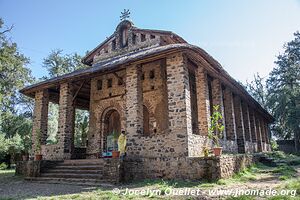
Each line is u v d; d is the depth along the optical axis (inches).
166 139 412.2
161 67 557.9
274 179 357.4
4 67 1003.9
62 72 1261.1
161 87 546.3
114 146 583.2
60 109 563.8
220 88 585.9
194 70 562.9
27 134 1091.3
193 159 361.1
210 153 412.5
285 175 391.2
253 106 854.5
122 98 583.8
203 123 490.3
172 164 378.3
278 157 669.9
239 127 693.3
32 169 470.6
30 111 1256.8
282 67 1398.9
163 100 536.7
